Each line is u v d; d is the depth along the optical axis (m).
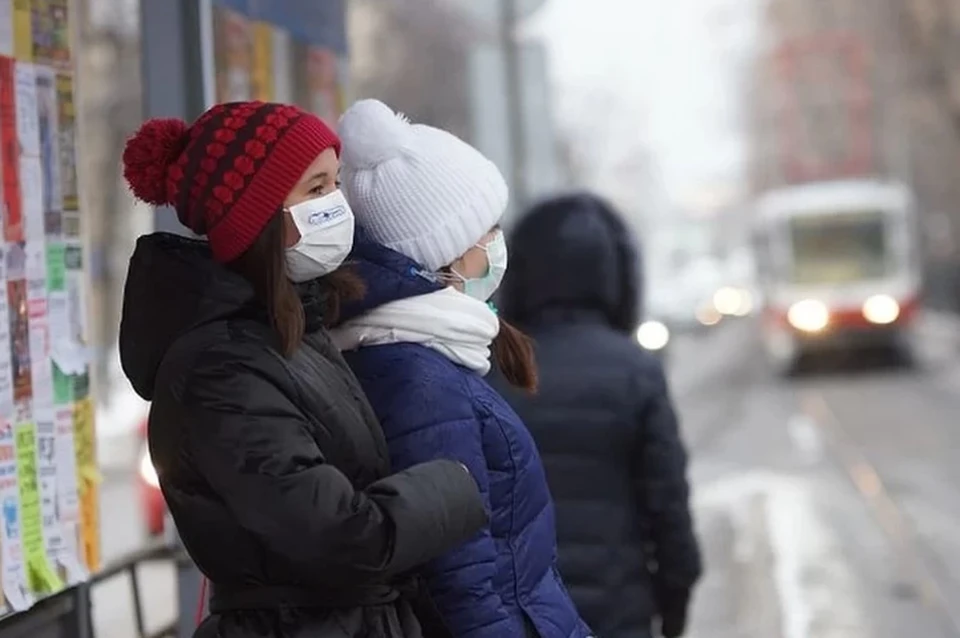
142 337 4.39
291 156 4.40
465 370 5.02
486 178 5.29
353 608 4.36
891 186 50.72
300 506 4.09
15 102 6.18
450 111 60.53
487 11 20.30
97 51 35.69
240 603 4.30
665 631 7.32
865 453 28.81
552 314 7.21
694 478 26.48
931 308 86.25
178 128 4.62
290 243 4.45
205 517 4.22
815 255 48.59
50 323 6.36
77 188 6.68
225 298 4.31
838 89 91.94
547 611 4.98
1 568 5.82
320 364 4.43
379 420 4.79
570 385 6.98
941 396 40.22
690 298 87.31
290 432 4.19
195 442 4.18
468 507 4.40
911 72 65.81
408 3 60.06
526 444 4.99
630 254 7.50
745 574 17.84
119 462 30.14
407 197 5.18
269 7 9.32
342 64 10.83
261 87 9.16
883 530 20.41
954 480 24.73
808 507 22.53
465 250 5.29
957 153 75.44
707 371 57.09
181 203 4.46
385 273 4.90
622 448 6.99
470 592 4.70
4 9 6.14
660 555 7.08
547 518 5.07
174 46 7.39
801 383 47.25
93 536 6.62
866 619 15.32
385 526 4.18
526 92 20.66
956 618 15.27
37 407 6.20
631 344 7.14
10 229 6.07
